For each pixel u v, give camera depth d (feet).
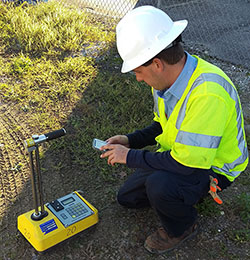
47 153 10.46
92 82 13.43
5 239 8.18
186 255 7.87
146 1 21.88
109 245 8.07
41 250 7.49
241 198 9.05
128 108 12.24
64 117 11.84
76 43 15.52
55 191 9.39
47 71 13.66
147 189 7.30
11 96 12.42
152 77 6.49
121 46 6.35
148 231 8.41
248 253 7.97
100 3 21.13
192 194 7.13
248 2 22.62
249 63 16.30
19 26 15.85
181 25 6.42
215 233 8.38
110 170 10.03
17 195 9.23
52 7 17.92
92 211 8.09
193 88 6.41
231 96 6.60
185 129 6.35
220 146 7.07
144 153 6.97
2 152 10.47
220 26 19.56
